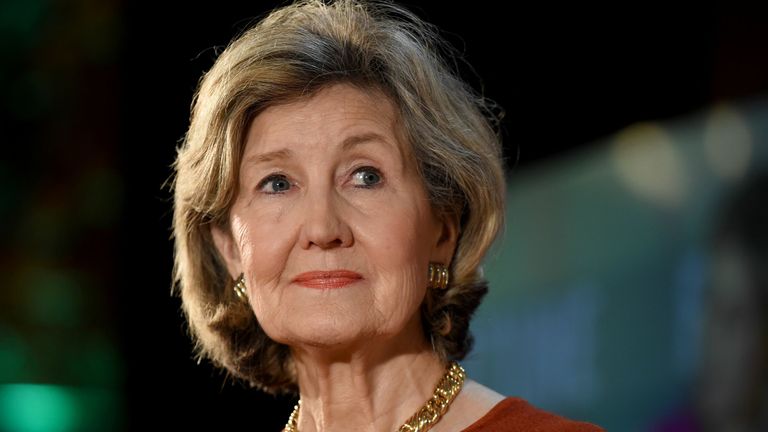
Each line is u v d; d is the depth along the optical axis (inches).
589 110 442.0
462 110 194.7
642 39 434.6
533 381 433.1
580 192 436.8
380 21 195.3
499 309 442.3
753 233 395.2
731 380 390.3
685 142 418.3
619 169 430.0
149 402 470.3
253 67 182.5
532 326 436.5
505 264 444.8
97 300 660.1
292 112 183.3
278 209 184.4
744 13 420.8
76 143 654.5
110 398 654.5
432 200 188.7
